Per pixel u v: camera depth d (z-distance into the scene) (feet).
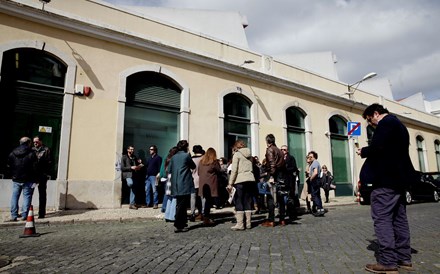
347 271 10.94
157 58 34.40
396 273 10.41
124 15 32.78
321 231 19.20
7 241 16.07
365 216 27.43
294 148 47.26
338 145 54.24
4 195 25.16
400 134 11.18
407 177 10.99
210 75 38.60
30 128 27.12
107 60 30.99
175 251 13.80
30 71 27.68
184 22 49.73
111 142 29.94
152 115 34.06
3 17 26.37
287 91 47.11
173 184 19.16
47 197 26.48
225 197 32.07
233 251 13.84
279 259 12.53
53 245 15.05
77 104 28.76
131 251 13.79
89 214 24.77
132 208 28.71
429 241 16.02
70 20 28.68
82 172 28.04
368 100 62.34
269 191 21.61
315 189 28.02
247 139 41.88
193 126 36.01
